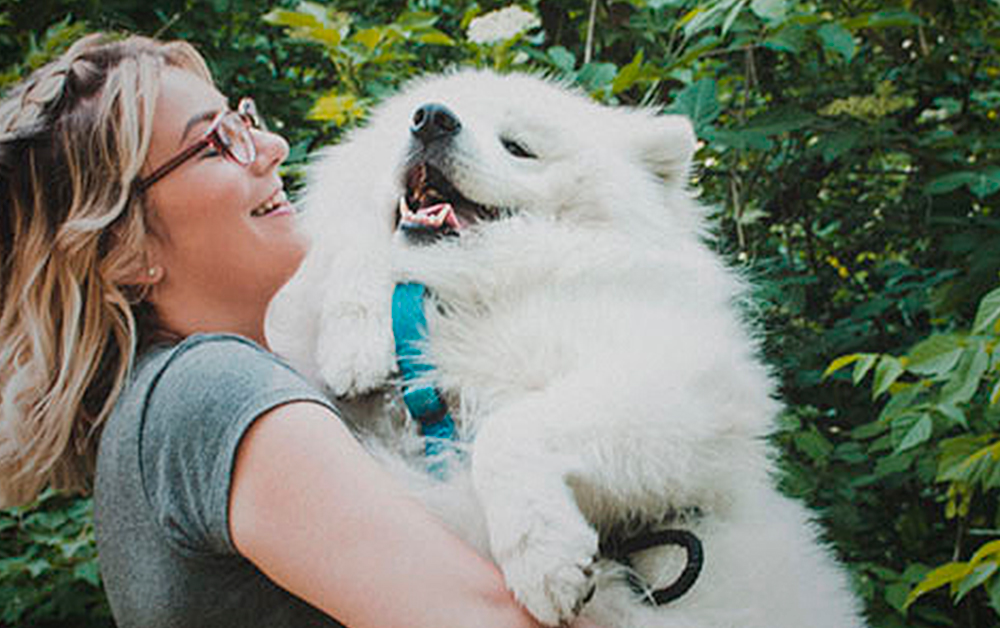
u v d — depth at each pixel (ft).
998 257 10.65
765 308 11.90
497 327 6.20
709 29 12.46
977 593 11.15
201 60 5.84
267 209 5.75
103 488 4.90
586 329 5.95
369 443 5.92
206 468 4.42
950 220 11.32
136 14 13.46
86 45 5.50
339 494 4.29
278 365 4.82
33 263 5.16
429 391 5.86
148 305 5.53
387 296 6.39
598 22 13.69
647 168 8.21
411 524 4.38
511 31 10.85
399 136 7.58
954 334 8.20
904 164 14.61
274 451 4.34
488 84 7.98
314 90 14.94
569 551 4.48
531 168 7.47
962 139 11.32
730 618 5.48
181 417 4.54
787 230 13.85
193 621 4.58
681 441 5.36
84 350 5.26
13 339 5.34
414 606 4.18
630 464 5.25
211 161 5.36
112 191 5.14
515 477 4.73
